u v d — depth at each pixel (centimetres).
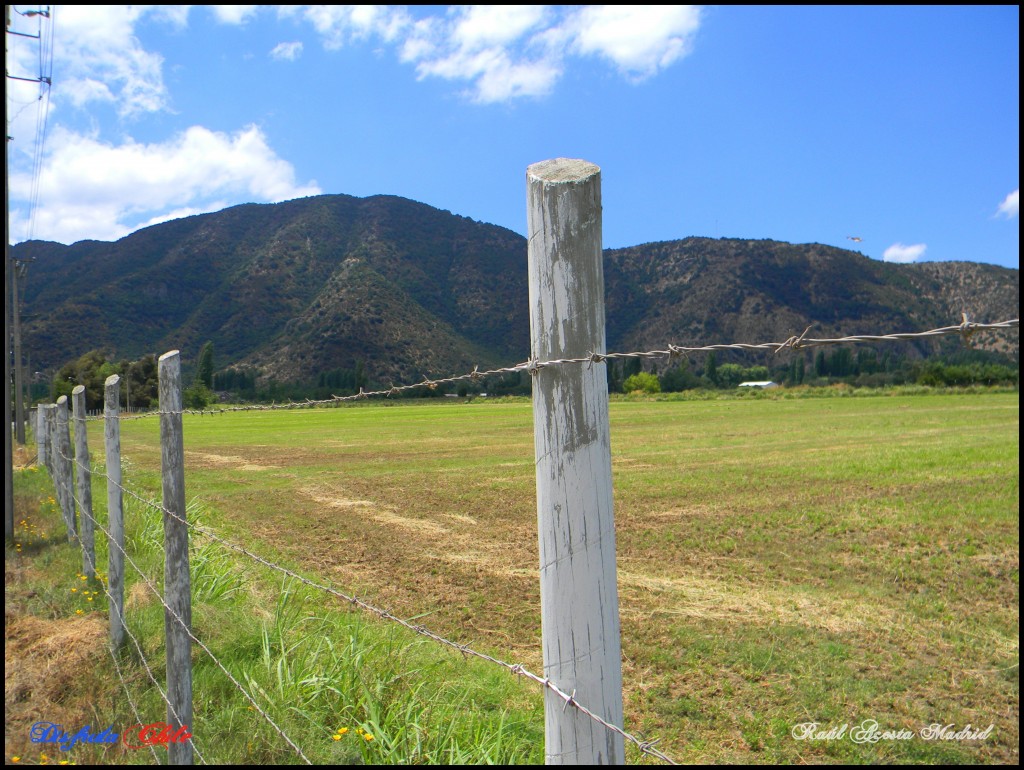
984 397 6309
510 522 1389
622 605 802
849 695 561
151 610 566
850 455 2352
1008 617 754
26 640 530
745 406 6234
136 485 1641
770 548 1085
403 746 369
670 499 1570
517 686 534
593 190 173
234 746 371
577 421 172
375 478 2147
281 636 498
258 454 3091
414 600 836
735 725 512
